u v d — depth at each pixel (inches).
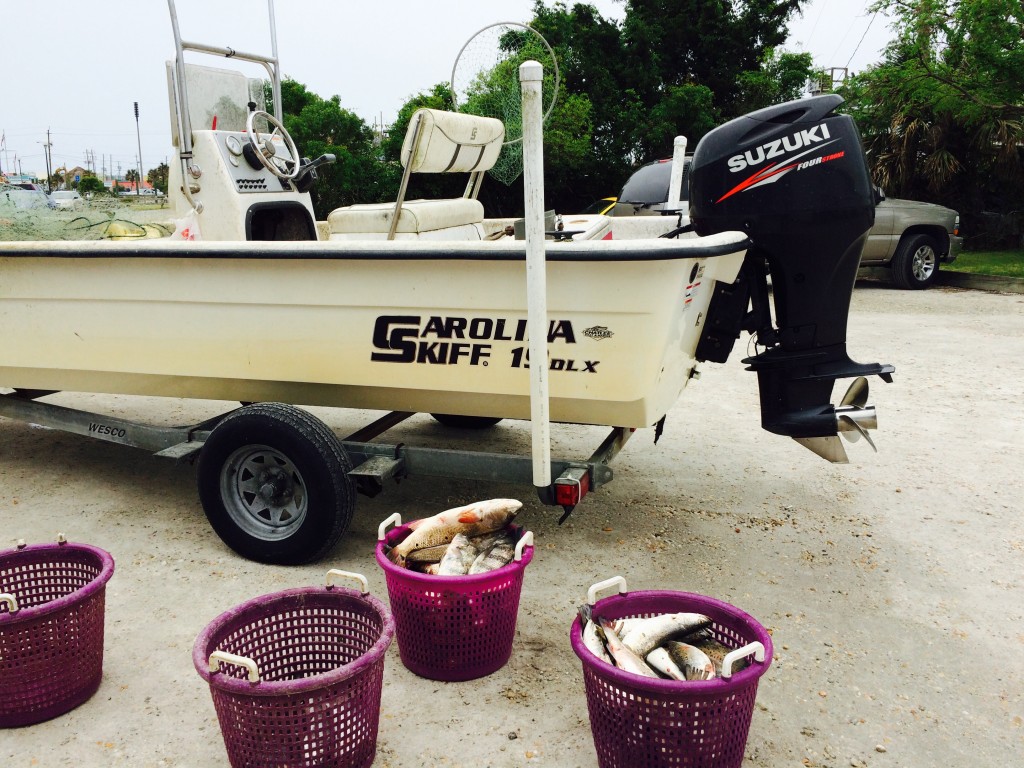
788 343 131.1
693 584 130.8
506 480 133.1
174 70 149.5
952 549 143.1
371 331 130.0
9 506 161.6
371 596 94.4
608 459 133.5
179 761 91.1
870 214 123.3
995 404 228.2
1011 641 115.3
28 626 93.4
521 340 122.3
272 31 172.7
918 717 99.3
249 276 132.8
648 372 119.5
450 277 121.6
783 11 677.3
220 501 136.9
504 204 571.2
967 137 580.7
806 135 121.6
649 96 644.7
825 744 94.5
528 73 99.8
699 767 80.4
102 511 159.8
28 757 91.4
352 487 132.6
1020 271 486.6
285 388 143.8
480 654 105.3
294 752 81.7
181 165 151.2
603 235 165.0
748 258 133.7
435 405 135.5
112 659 110.2
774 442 201.5
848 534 149.1
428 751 92.8
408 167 141.5
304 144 587.2
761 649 80.1
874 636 116.4
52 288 147.9
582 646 83.3
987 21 454.3
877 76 539.5
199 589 128.7
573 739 95.0
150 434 151.0
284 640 96.1
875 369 128.1
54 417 162.4
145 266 138.5
